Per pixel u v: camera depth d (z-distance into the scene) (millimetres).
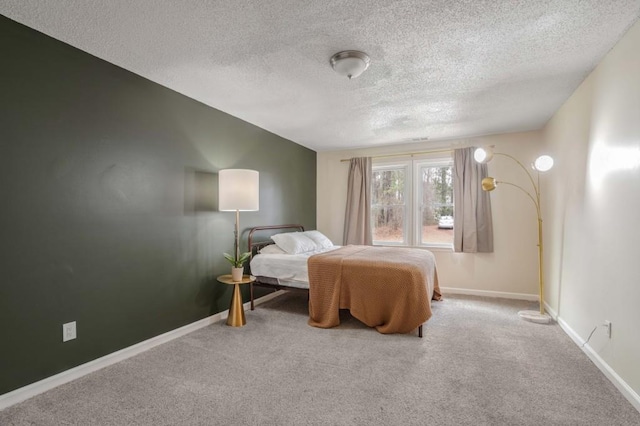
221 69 2504
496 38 2035
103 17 1844
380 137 4555
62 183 2113
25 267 1933
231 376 2160
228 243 3584
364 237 5027
